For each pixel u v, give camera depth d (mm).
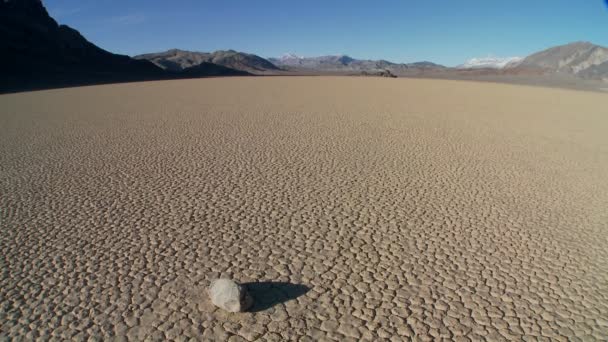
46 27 88125
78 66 80188
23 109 22391
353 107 23547
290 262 6727
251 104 24328
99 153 13031
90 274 6309
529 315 5531
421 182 10711
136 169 11414
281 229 7883
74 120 18766
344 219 8367
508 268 6676
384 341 5004
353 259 6855
